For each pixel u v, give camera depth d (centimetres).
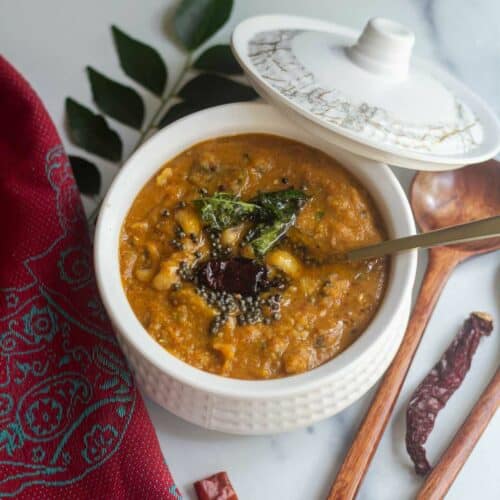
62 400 49
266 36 52
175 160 53
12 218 50
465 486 51
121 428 49
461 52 60
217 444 52
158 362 47
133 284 50
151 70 58
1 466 48
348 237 51
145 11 59
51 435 49
